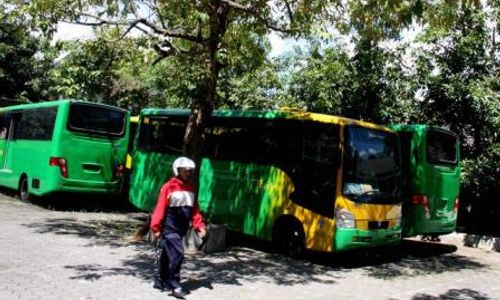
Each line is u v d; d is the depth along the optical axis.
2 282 7.52
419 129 12.81
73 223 13.52
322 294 8.52
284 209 11.45
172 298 7.40
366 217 10.88
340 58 16.27
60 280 7.89
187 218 7.50
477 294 9.48
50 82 24.44
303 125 11.49
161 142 14.62
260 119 12.30
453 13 10.34
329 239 10.65
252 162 12.27
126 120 16.58
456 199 13.73
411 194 12.70
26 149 16.92
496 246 14.48
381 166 11.49
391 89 16.16
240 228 12.31
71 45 11.98
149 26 10.88
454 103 15.59
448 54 15.73
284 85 17.73
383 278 10.28
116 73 15.12
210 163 13.12
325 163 10.95
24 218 13.62
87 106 15.73
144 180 14.83
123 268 8.95
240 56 13.02
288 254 11.42
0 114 19.25
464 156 15.85
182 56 11.20
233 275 9.34
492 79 15.07
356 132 11.07
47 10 10.46
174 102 17.23
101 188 16.00
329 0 10.95
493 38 15.52
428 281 10.30
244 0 11.89
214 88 11.33
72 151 15.44
